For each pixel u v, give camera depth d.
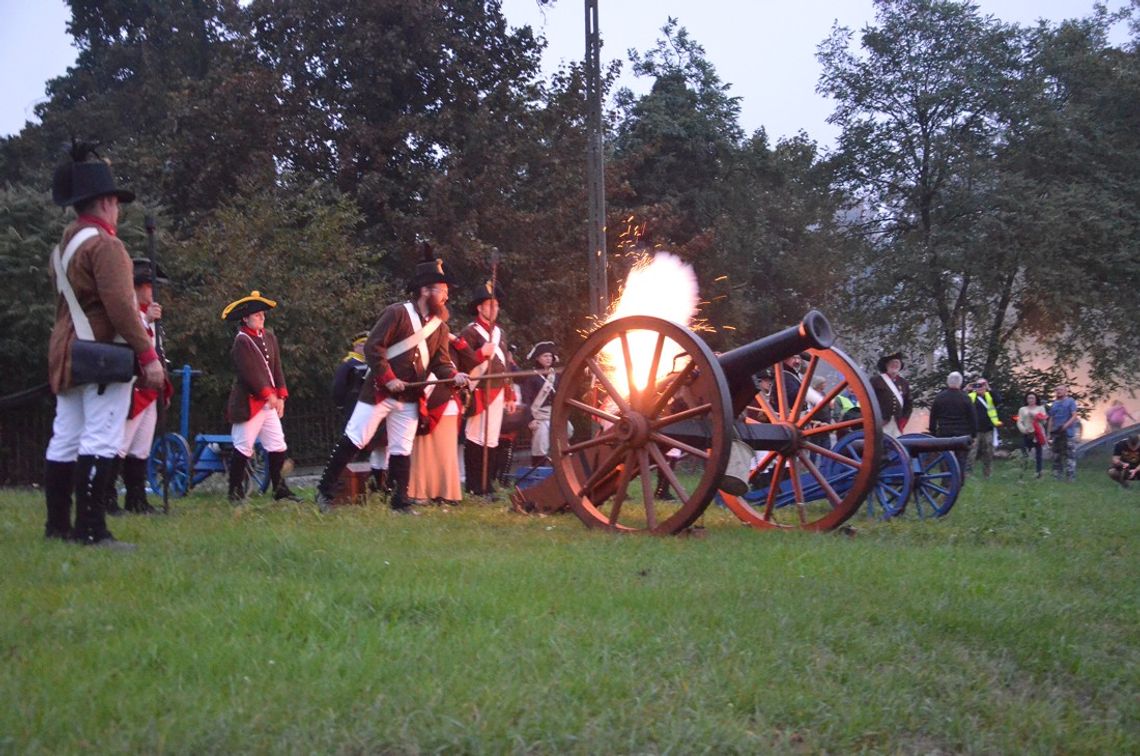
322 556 5.58
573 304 25.50
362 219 21.30
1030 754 3.44
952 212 30.56
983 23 31.06
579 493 8.14
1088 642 4.80
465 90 25.48
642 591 5.02
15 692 3.24
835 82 31.62
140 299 8.32
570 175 25.69
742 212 32.44
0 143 33.50
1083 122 30.48
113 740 2.94
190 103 25.19
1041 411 21.59
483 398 10.82
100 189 6.18
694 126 31.53
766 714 3.54
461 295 23.95
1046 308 29.48
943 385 31.47
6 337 16.16
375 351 9.09
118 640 3.83
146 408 8.52
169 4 33.44
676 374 7.85
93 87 36.03
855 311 32.03
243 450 9.99
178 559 5.50
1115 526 9.79
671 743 3.17
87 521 6.09
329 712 3.21
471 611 4.50
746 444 7.91
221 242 18.72
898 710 3.69
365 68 25.17
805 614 4.74
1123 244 29.64
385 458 9.79
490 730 3.14
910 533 8.47
